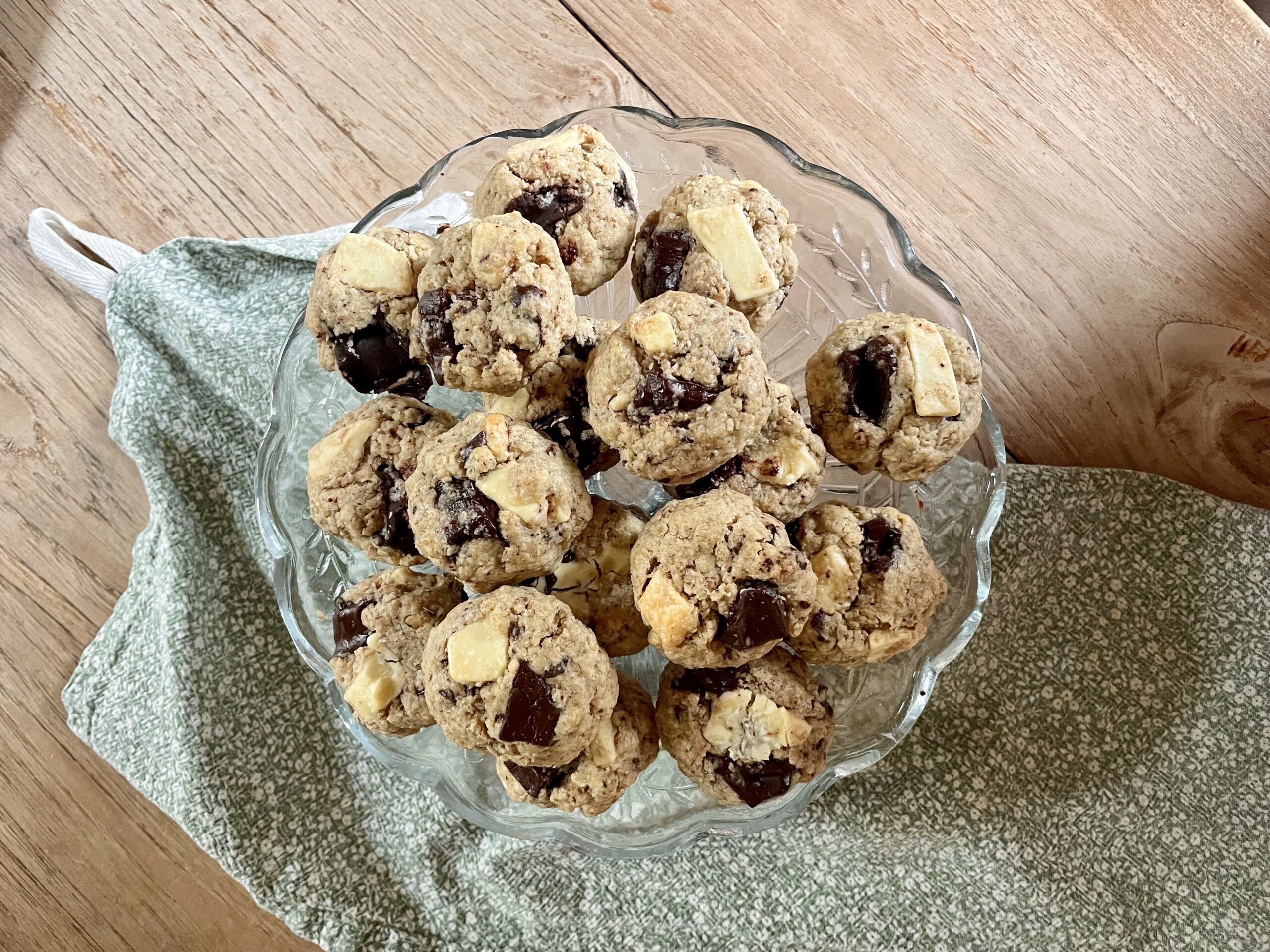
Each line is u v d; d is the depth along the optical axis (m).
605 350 0.31
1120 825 0.44
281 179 0.48
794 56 0.46
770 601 0.30
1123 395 0.45
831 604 0.32
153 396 0.47
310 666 0.41
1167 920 0.43
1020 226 0.45
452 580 0.35
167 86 0.47
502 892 0.44
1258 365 0.44
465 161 0.40
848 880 0.44
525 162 0.33
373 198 0.48
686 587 0.30
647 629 0.34
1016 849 0.44
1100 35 0.45
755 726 0.32
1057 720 0.45
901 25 0.45
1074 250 0.45
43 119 0.48
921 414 0.33
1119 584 0.45
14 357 0.49
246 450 0.47
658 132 0.40
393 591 0.34
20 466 0.48
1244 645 0.44
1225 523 0.44
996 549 0.45
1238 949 0.43
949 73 0.45
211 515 0.46
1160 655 0.44
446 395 0.39
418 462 0.32
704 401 0.30
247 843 0.44
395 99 0.47
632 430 0.30
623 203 0.34
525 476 0.30
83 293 0.49
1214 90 0.44
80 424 0.49
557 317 0.31
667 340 0.30
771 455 0.32
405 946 0.44
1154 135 0.44
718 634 0.30
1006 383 0.45
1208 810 0.44
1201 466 0.45
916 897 0.44
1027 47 0.45
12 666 0.48
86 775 0.47
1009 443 0.46
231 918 0.47
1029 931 0.44
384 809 0.45
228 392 0.47
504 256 0.31
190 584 0.45
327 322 0.33
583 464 0.34
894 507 0.39
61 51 0.48
